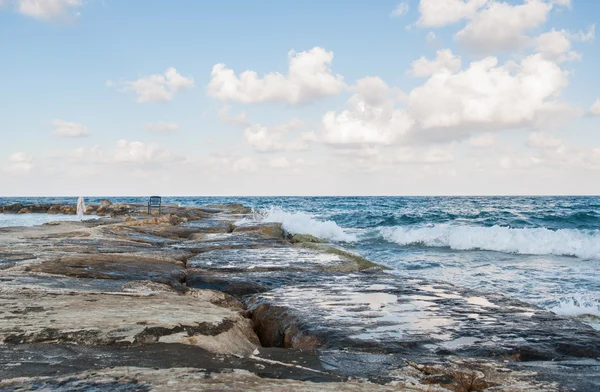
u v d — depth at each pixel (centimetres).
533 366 370
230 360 322
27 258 850
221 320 436
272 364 324
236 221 2469
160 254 1049
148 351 332
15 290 552
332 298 639
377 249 1783
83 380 256
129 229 1571
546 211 4031
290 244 1408
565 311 797
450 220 3259
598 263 1391
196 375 275
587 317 757
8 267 754
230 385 257
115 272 751
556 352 412
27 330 364
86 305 473
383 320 517
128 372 275
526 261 1448
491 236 1802
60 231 1495
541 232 1848
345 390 265
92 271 738
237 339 409
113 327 380
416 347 422
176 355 324
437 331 474
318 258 1069
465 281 1106
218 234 1611
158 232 1600
